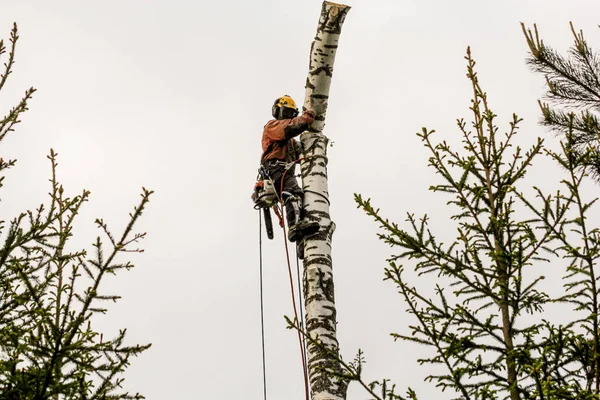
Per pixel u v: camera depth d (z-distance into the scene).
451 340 11.25
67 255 12.16
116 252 10.14
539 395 10.51
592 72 15.16
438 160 12.59
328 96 16.03
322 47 15.87
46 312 10.41
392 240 11.89
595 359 10.62
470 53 13.32
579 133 14.64
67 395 10.39
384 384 11.05
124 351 10.38
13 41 13.62
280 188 16.03
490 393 10.98
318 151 15.73
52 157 13.53
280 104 17.28
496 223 11.72
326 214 14.98
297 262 15.06
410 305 11.47
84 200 12.95
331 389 12.74
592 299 10.99
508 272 11.59
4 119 13.14
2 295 11.70
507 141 12.57
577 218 11.18
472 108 12.91
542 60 15.37
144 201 10.26
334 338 13.46
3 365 10.41
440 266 11.69
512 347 11.28
